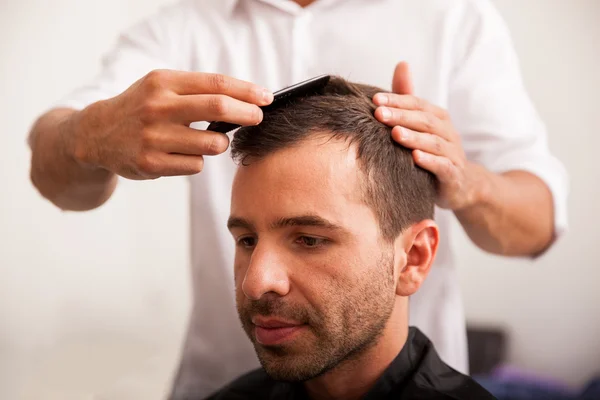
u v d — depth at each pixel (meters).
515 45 2.61
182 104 0.73
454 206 0.92
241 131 0.81
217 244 1.17
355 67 1.17
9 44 2.67
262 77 1.20
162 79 0.75
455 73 1.15
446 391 0.86
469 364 2.60
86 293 2.79
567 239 2.60
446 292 1.13
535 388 2.37
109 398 2.23
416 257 0.87
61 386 2.41
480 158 1.13
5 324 2.66
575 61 2.55
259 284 0.76
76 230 2.74
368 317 0.80
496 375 2.49
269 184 0.78
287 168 0.77
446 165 0.85
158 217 2.83
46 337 2.72
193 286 1.22
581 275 2.59
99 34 2.79
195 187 1.18
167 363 2.58
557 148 2.60
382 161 0.81
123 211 2.81
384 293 0.81
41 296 2.71
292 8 1.18
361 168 0.79
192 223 1.20
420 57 1.15
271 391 1.01
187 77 0.75
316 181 0.77
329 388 0.89
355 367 0.86
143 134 0.76
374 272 0.80
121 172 0.82
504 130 1.10
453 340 1.14
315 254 0.77
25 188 2.69
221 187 1.16
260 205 0.78
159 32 1.21
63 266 2.74
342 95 0.84
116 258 2.82
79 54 2.78
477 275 2.71
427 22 1.15
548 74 2.58
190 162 0.77
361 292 0.79
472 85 1.13
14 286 2.68
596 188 2.56
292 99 0.81
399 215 0.83
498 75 1.14
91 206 1.09
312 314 0.77
